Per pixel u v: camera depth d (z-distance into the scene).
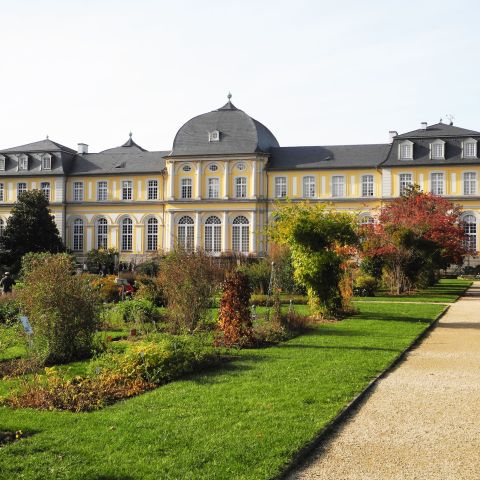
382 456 8.29
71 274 16.77
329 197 67.38
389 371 13.95
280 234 25.81
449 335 20.39
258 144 68.31
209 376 13.05
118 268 56.38
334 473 7.72
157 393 11.49
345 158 68.06
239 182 68.56
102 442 8.65
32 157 74.88
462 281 57.59
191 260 21.44
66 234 74.00
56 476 7.47
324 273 25.27
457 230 46.66
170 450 8.33
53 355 15.48
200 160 69.25
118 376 12.34
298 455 8.19
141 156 74.50
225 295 17.73
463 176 64.69
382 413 10.37
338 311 26.12
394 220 44.34
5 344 15.70
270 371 13.54
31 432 9.23
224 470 7.66
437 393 11.78
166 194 70.88
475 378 13.18
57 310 15.52
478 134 65.31
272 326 19.55
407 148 66.00
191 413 10.09
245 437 8.84
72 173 74.00
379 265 42.69
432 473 7.71
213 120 70.38
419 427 9.58
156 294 27.28
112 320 22.25
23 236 60.59
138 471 7.62
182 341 14.77
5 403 10.87
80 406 10.51
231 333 17.42
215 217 69.00
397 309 29.11
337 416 9.95
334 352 16.28
